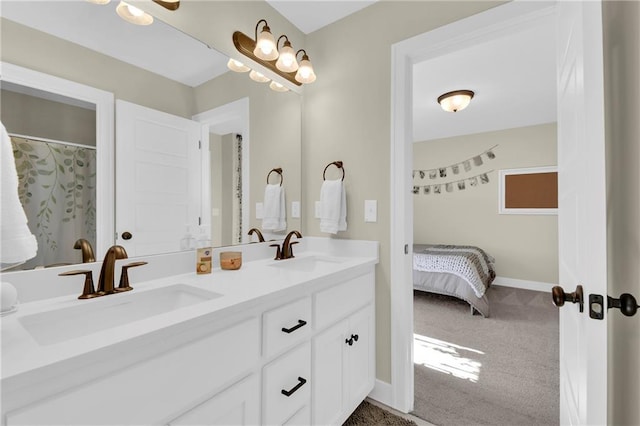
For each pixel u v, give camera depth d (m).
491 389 1.80
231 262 1.37
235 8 1.57
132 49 1.18
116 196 1.12
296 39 1.93
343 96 1.83
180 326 0.71
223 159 1.53
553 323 2.88
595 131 0.61
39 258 0.92
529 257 4.26
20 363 0.52
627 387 0.80
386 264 1.66
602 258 0.61
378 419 1.53
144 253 1.20
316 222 1.95
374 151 1.70
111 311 0.94
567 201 0.94
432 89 2.93
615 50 0.84
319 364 1.21
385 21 1.67
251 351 0.91
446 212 4.94
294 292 1.07
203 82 1.43
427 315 3.11
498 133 4.49
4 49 0.88
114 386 0.61
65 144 0.99
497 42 2.13
